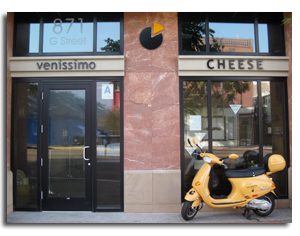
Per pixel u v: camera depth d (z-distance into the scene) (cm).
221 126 683
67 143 672
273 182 638
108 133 670
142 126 663
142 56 669
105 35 683
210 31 694
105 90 671
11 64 668
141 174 655
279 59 682
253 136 686
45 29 688
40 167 670
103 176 667
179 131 664
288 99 686
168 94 666
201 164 674
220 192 630
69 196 669
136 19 673
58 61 666
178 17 686
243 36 698
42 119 672
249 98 686
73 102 673
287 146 691
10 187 659
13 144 674
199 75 668
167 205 654
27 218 626
